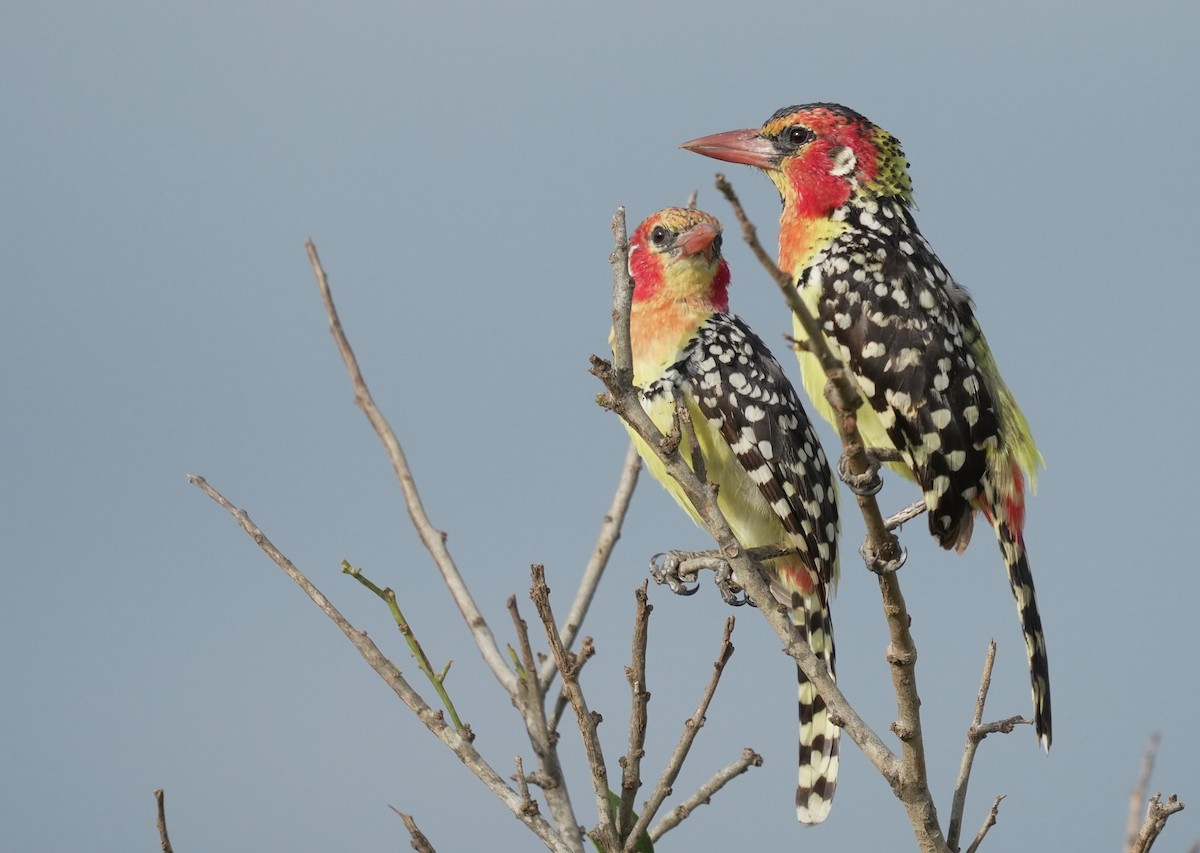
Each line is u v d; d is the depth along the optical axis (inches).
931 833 238.8
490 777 225.0
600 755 223.9
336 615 234.7
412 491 248.4
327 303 254.5
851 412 218.5
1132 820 219.1
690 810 238.5
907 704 237.1
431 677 229.9
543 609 223.6
